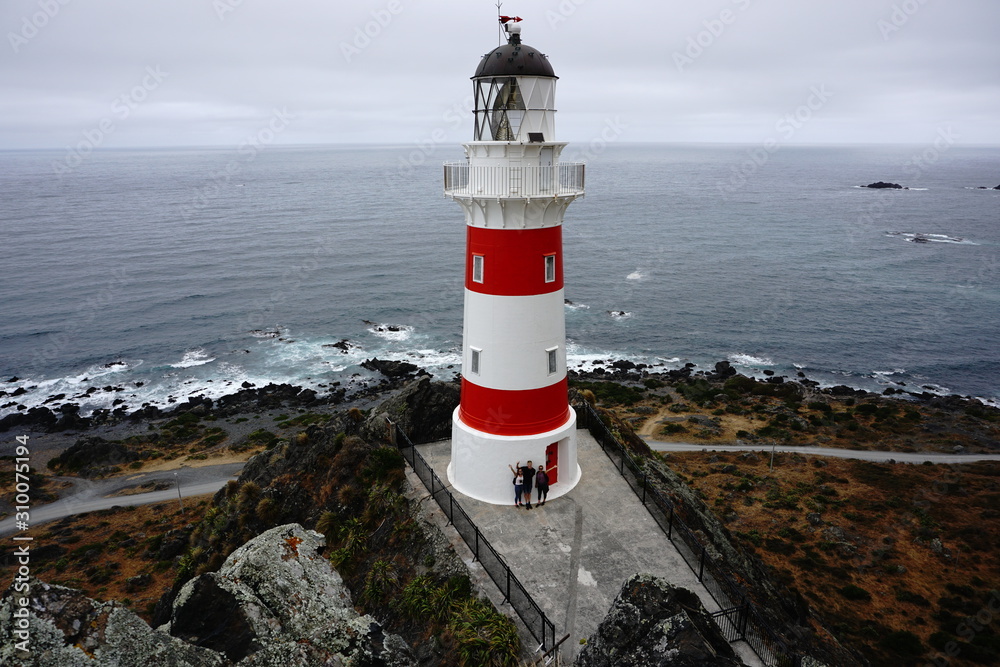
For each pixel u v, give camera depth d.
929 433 52.47
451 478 23.81
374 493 23.31
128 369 75.56
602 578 18.70
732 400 61.06
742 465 45.91
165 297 100.00
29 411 64.75
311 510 24.81
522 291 20.50
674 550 20.12
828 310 96.44
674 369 75.56
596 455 25.80
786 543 35.69
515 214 19.95
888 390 69.75
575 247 139.88
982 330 87.88
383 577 19.66
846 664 21.17
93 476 49.34
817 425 53.72
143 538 38.47
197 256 126.50
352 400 66.56
